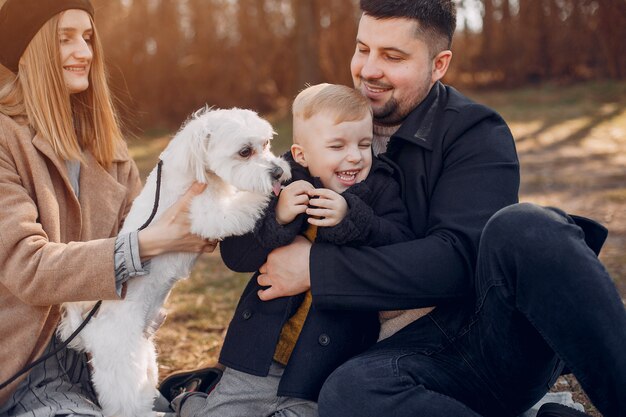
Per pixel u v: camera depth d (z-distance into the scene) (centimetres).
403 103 276
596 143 990
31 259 231
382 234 248
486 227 223
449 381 231
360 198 257
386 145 283
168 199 268
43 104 248
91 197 268
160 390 313
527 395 238
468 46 1522
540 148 980
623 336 201
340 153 261
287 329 261
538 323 211
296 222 254
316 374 247
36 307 240
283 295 254
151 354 276
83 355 261
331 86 271
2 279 234
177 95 1390
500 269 218
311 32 1389
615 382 201
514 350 225
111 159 280
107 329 253
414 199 264
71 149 254
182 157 264
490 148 260
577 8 1478
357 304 241
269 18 1409
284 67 1428
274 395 256
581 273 205
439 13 271
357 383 225
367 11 274
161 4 1357
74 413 232
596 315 202
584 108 1246
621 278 458
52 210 244
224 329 423
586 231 240
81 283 234
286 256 253
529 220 214
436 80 284
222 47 1390
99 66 272
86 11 261
